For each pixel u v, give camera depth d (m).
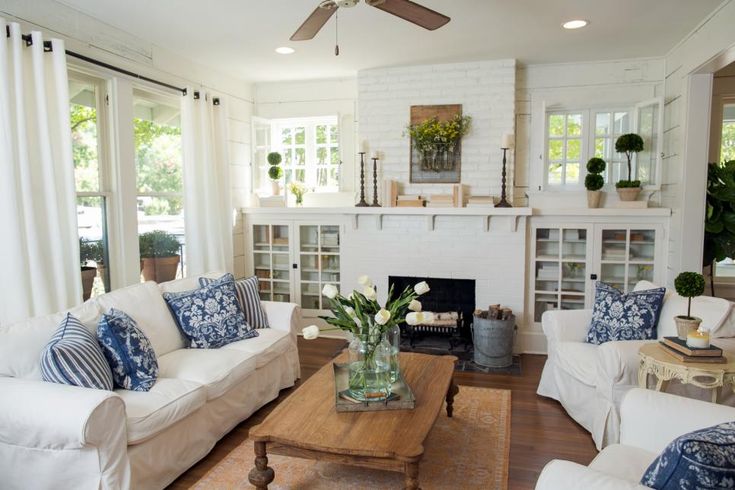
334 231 5.09
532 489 2.37
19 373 2.23
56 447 2.00
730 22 3.03
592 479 1.35
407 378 2.65
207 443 2.71
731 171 4.06
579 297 4.50
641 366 2.54
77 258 3.06
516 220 4.44
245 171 5.35
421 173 4.79
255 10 3.24
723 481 1.18
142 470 2.22
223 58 4.38
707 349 2.36
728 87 4.61
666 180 4.37
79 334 2.34
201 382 2.65
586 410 2.94
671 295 3.13
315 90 5.31
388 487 2.42
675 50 4.12
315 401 2.35
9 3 2.79
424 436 2.01
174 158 4.42
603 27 3.59
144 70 3.84
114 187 3.64
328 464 2.63
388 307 2.53
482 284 4.58
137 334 2.56
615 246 4.41
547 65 4.66
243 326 3.37
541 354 4.50
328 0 2.31
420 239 4.70
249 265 5.34
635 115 4.51
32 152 2.87
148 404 2.30
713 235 4.21
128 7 3.18
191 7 3.18
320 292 5.19
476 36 3.78
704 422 1.74
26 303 2.79
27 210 2.79
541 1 3.08
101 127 3.58
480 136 4.61
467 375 3.95
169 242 4.38
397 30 3.63
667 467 1.26
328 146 5.42
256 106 5.49
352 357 2.45
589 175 4.46
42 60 2.84
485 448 2.76
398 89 4.75
